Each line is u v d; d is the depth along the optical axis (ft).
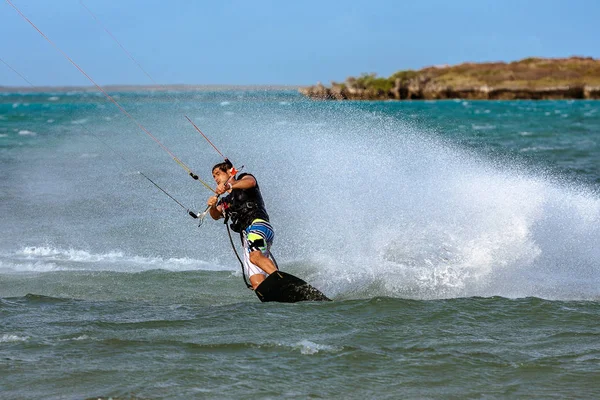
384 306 81.92
